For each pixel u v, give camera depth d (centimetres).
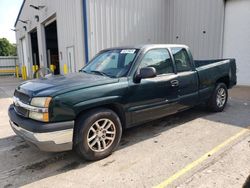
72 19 1070
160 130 476
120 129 378
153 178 303
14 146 426
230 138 425
